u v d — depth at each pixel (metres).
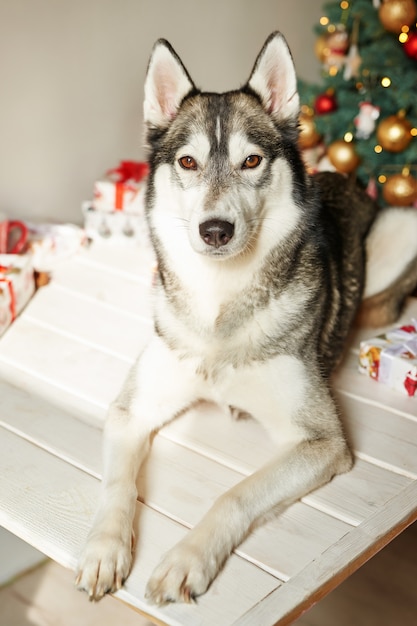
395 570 2.43
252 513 1.71
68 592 2.29
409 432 2.15
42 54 3.26
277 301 2.00
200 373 2.00
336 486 1.91
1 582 2.31
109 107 3.63
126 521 1.67
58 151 3.51
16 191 3.43
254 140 1.90
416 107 3.49
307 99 3.87
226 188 1.84
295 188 1.99
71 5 3.27
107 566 1.55
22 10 3.11
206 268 1.95
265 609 1.50
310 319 2.05
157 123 2.07
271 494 1.76
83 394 2.32
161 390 2.04
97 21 3.40
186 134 1.93
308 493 1.88
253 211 1.89
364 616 2.23
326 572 1.60
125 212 3.35
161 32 3.68
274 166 1.93
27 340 2.64
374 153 3.58
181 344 2.02
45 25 3.22
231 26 4.00
